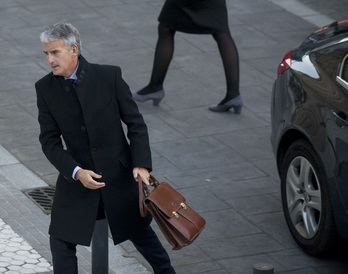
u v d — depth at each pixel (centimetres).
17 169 1503
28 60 1995
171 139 1650
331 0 2531
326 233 1181
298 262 1222
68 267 995
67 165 965
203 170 1523
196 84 1927
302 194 1245
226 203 1402
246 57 2089
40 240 1249
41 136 995
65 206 995
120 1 2408
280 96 1314
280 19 2358
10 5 2330
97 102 978
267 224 1338
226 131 1700
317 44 1303
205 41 2173
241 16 2361
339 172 1134
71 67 967
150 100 1845
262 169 1538
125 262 1213
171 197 975
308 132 1205
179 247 976
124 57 2042
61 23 962
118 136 996
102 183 947
